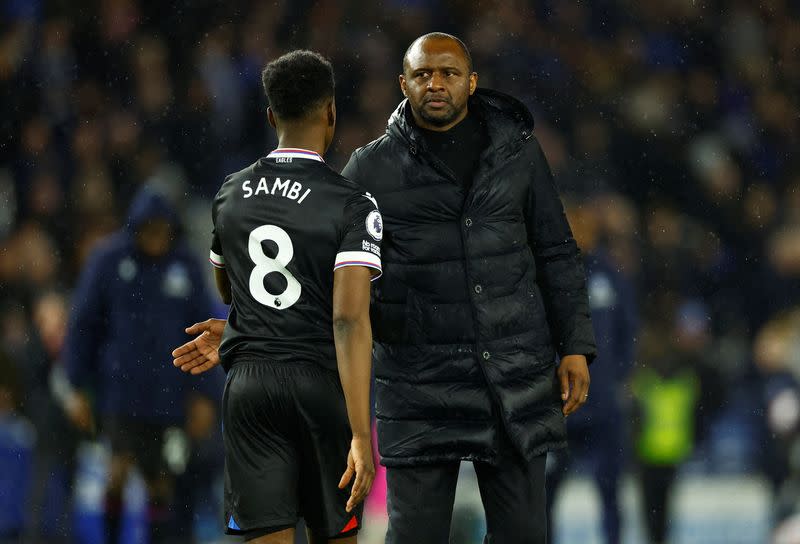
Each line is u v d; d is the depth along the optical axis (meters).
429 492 13.23
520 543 13.23
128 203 38.38
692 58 52.53
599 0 51.91
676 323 28.48
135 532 24.02
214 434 23.19
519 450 12.95
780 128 50.72
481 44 49.44
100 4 44.28
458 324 13.15
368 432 11.64
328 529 12.23
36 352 25.42
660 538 26.56
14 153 40.53
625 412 26.02
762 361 31.92
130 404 22.09
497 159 13.21
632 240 39.81
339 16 47.56
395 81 46.75
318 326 12.16
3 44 43.16
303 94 12.45
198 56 43.88
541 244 13.69
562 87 49.22
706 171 47.66
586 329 13.59
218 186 41.38
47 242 35.56
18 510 24.28
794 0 55.06
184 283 22.55
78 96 42.47
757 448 34.12
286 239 12.09
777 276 40.97
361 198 12.18
